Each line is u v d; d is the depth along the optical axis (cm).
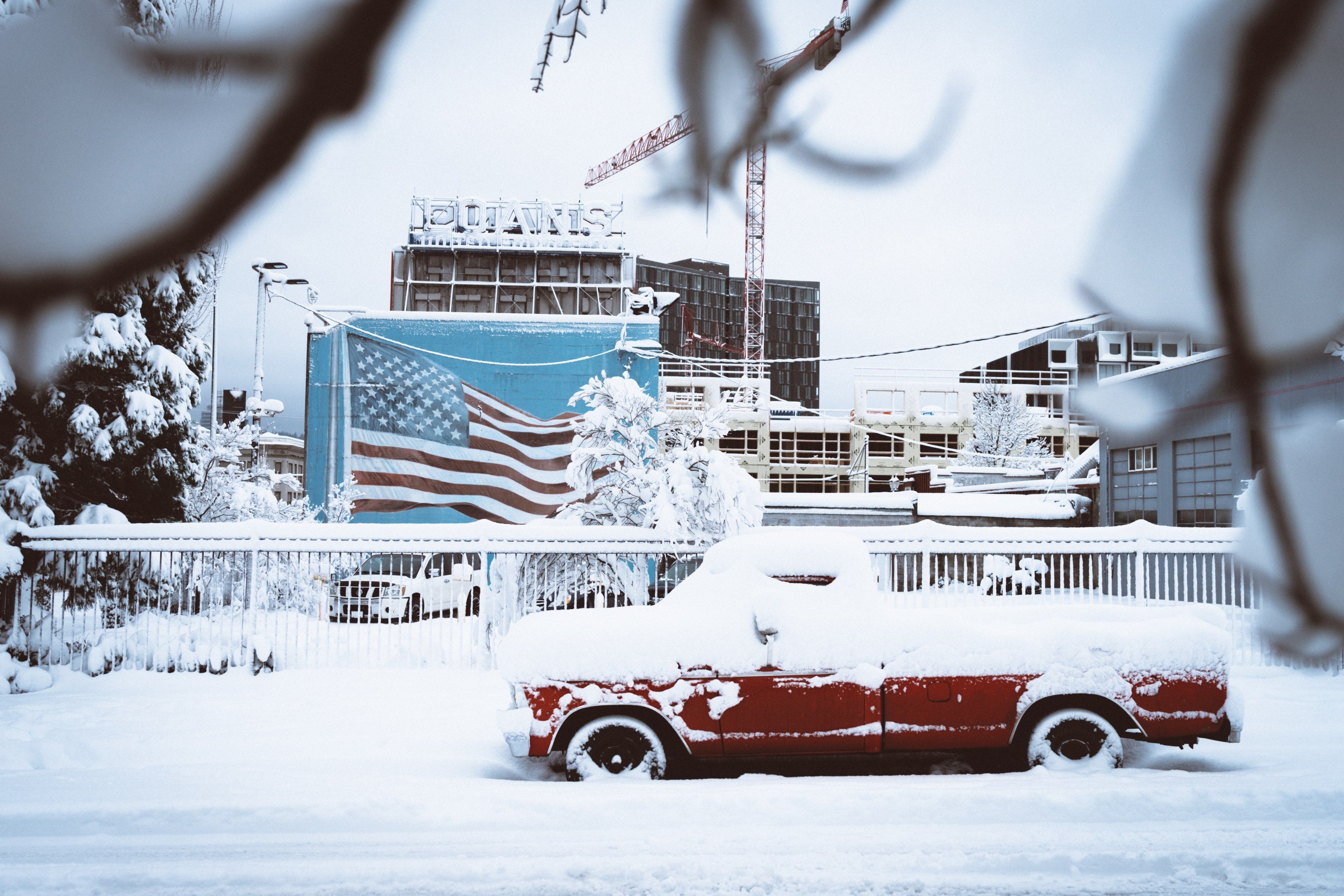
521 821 590
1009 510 2538
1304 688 1058
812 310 12888
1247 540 83
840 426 6775
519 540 1214
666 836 561
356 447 2484
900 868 509
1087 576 1217
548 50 81
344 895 480
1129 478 2161
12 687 1084
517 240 3678
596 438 1488
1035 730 700
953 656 696
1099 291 78
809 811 599
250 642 1163
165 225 66
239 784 679
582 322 2642
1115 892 478
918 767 742
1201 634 705
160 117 67
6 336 66
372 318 2592
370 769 731
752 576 721
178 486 1448
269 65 69
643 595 1245
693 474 1345
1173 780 666
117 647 1159
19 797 645
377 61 70
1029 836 554
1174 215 75
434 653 1206
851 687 690
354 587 1322
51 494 1323
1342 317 74
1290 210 73
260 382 2167
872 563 1223
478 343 2614
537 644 698
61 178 65
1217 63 74
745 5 82
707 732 686
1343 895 470
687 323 10969
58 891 484
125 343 1293
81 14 65
